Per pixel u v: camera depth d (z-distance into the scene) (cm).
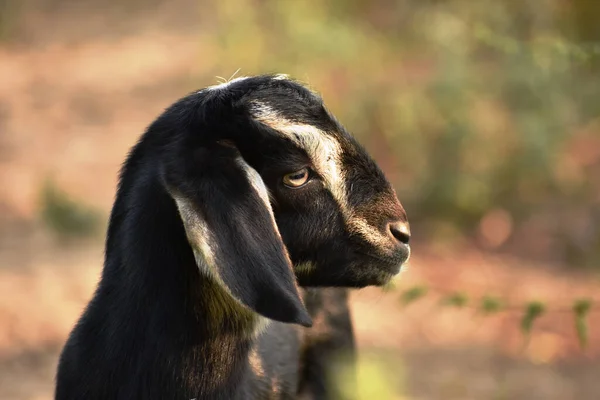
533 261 1859
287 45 2102
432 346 1606
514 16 2109
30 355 1569
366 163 865
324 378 1067
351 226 859
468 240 1939
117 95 3080
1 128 2825
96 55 3556
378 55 2131
